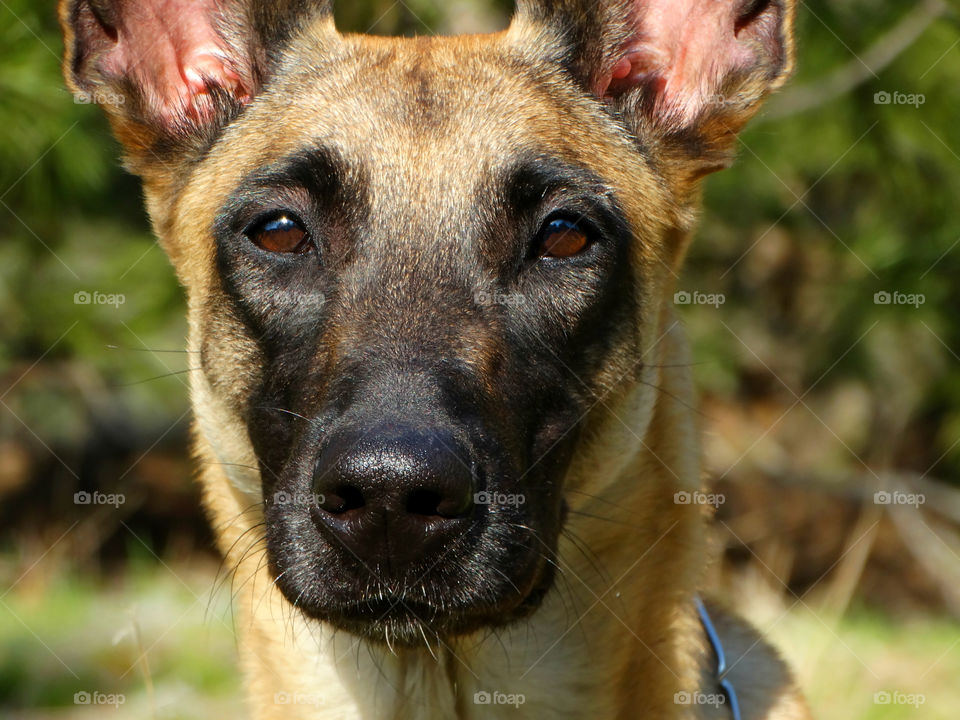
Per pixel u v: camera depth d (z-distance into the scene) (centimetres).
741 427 1995
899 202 1471
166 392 1519
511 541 553
